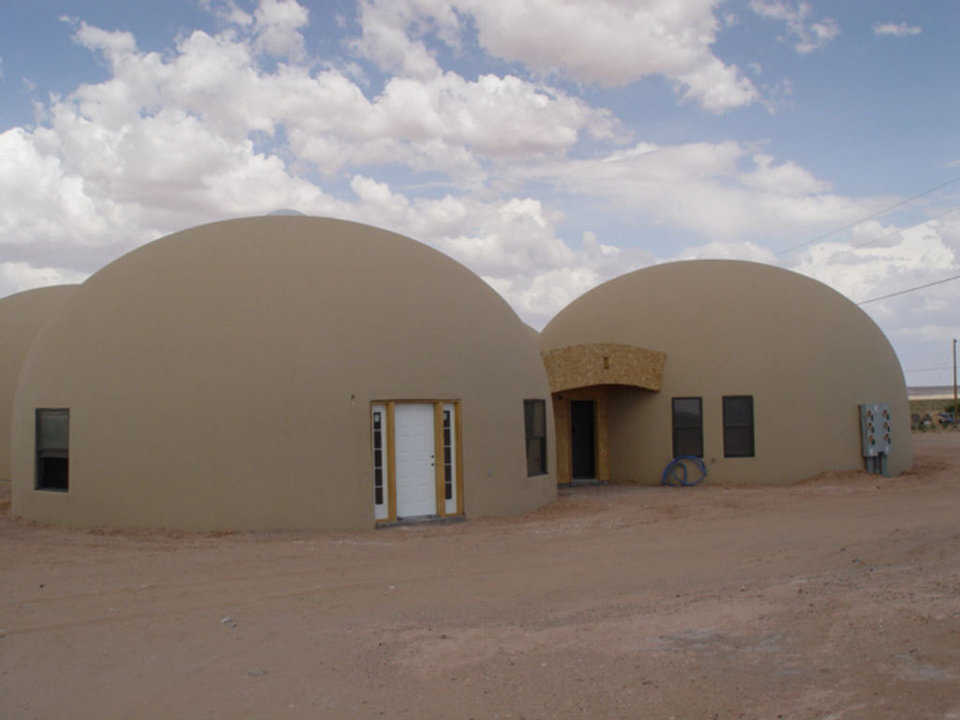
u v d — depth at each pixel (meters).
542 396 15.61
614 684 5.52
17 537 11.88
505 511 14.00
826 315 19.88
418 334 13.28
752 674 5.57
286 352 12.43
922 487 17.03
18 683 5.91
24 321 20.19
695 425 19.22
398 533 12.11
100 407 12.72
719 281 20.25
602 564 9.80
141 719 5.20
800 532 11.56
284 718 5.16
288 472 12.17
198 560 10.12
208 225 14.39
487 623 7.22
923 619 6.50
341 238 13.95
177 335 12.60
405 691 5.56
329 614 7.68
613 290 21.59
